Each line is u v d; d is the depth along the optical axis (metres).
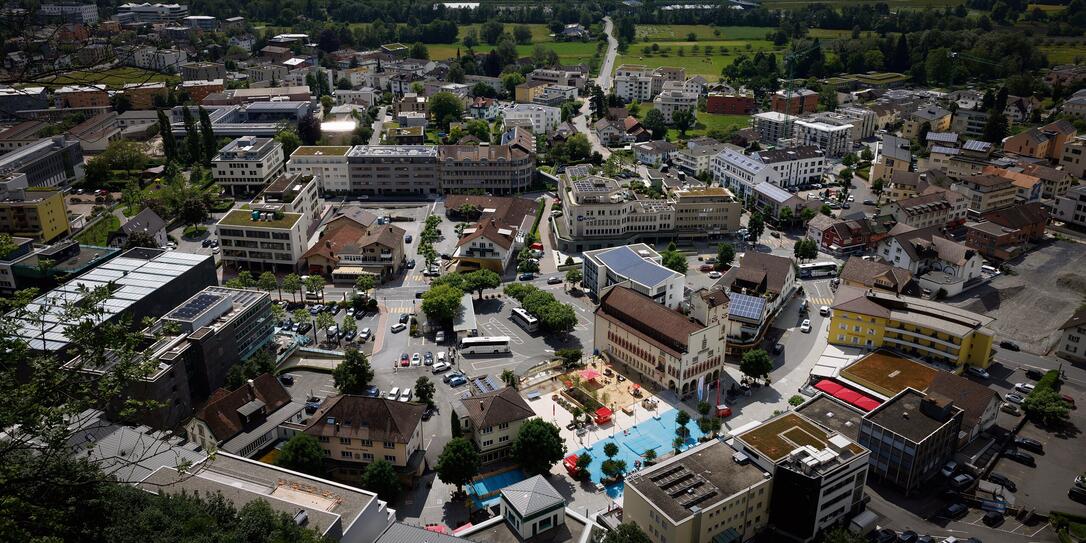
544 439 191.00
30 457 88.06
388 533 147.00
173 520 122.25
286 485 160.88
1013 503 187.25
